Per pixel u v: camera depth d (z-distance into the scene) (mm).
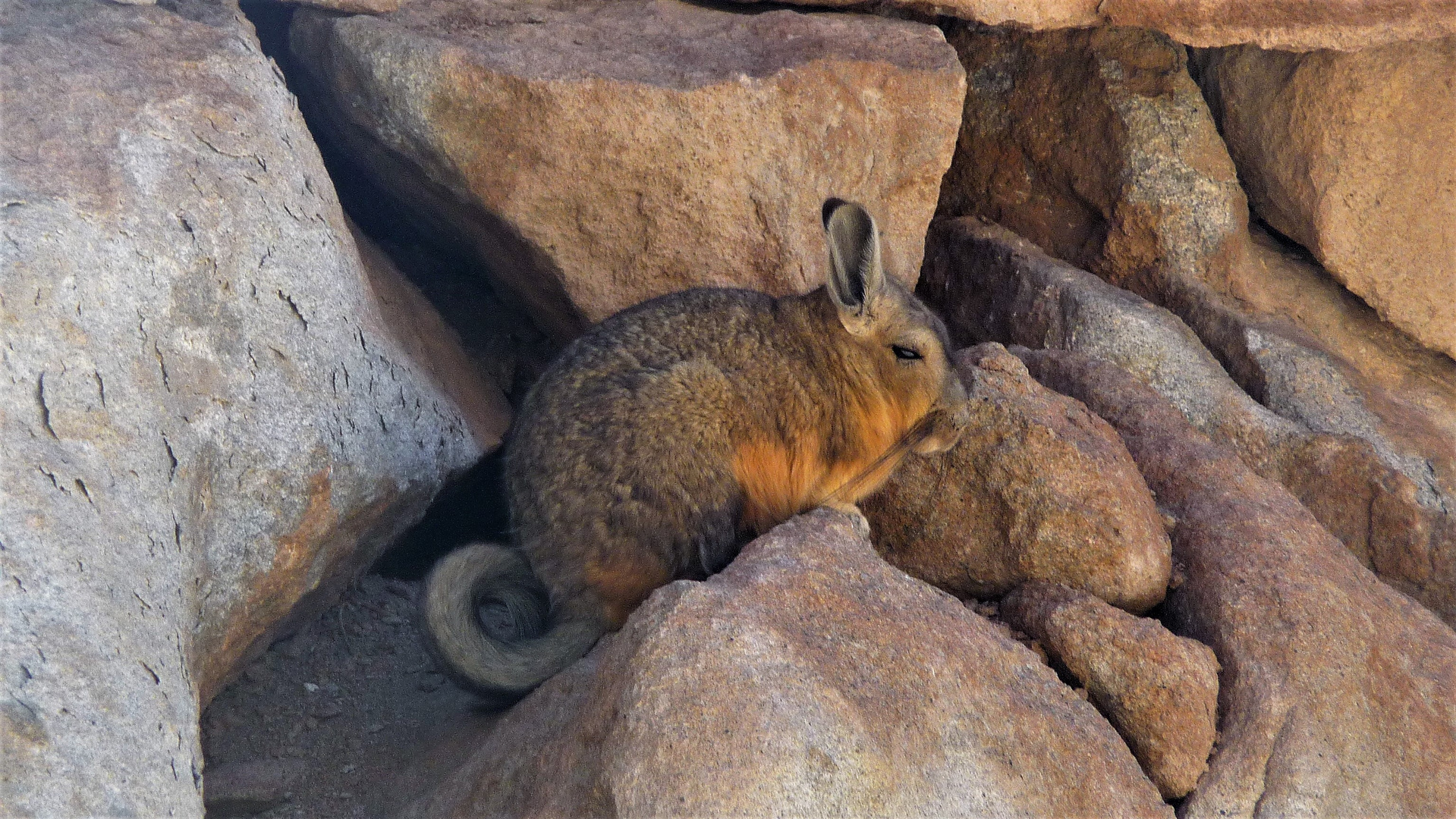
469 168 1938
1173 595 1787
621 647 1585
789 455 1758
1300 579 1748
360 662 1844
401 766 1729
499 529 1968
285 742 1758
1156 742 1687
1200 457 1852
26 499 1508
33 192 1604
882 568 1670
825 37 2035
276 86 1801
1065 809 1604
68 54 1691
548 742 1619
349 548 1784
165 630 1547
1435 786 1692
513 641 1720
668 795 1523
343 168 2076
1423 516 1935
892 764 1560
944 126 2033
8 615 1476
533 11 2033
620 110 1927
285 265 1732
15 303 1556
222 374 1668
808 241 2002
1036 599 1742
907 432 1770
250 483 1674
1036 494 1765
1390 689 1716
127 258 1623
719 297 1796
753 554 1650
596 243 1977
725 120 1945
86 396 1564
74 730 1469
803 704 1554
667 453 1716
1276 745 1686
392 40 1914
